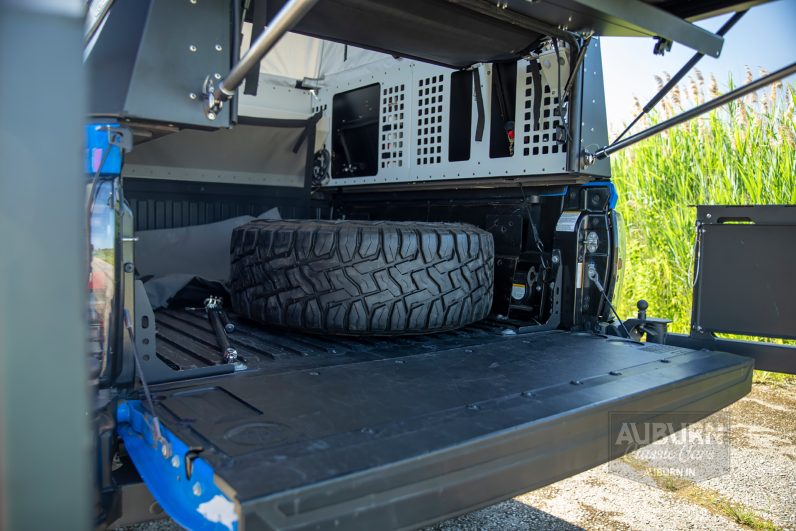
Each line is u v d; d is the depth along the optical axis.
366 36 2.41
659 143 6.09
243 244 2.45
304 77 3.96
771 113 5.37
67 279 0.62
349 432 1.20
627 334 2.53
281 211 3.76
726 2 1.88
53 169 0.61
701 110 2.00
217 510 0.99
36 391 0.61
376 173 3.36
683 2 1.94
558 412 1.35
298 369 1.76
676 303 5.87
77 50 0.61
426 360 1.89
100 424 1.22
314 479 0.97
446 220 3.11
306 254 2.14
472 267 2.29
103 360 1.42
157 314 2.75
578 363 1.88
